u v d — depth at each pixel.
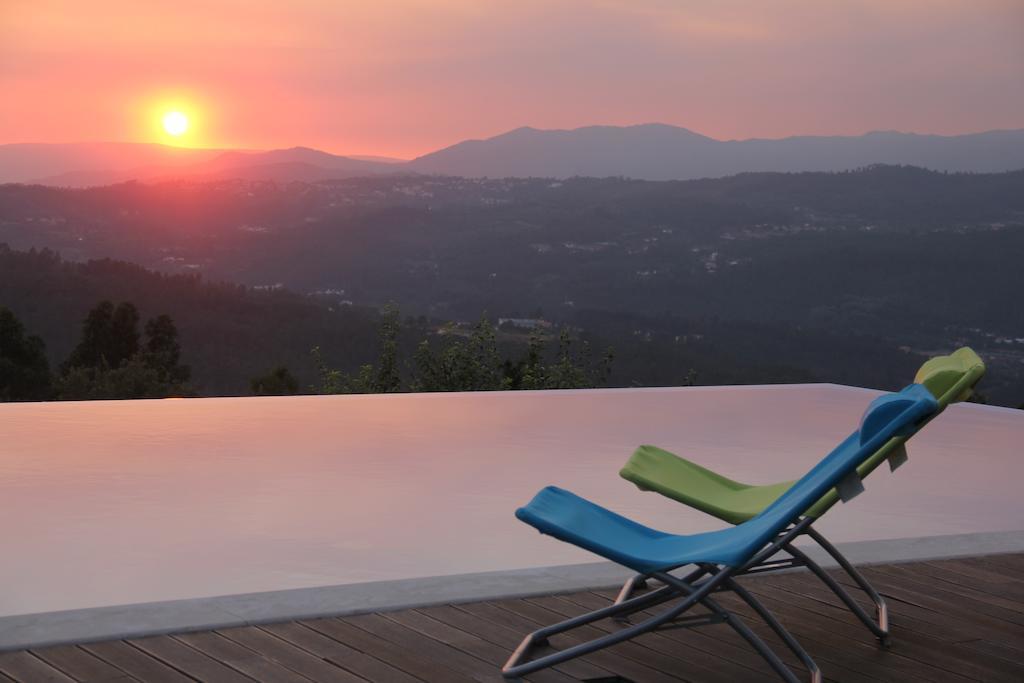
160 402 6.18
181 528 3.35
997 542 3.03
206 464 4.35
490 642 2.10
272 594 2.30
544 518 1.81
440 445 4.96
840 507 4.05
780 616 2.37
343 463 4.46
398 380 10.61
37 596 2.67
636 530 2.04
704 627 2.28
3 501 3.63
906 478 4.64
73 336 41.06
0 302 40.41
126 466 4.26
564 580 2.50
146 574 2.88
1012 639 2.26
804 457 4.98
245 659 1.96
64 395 35.44
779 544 1.94
